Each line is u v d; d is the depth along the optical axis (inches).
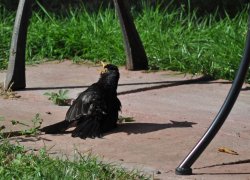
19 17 452.1
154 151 346.0
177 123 391.5
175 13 616.7
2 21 613.3
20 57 456.1
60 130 369.1
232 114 412.8
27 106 424.2
